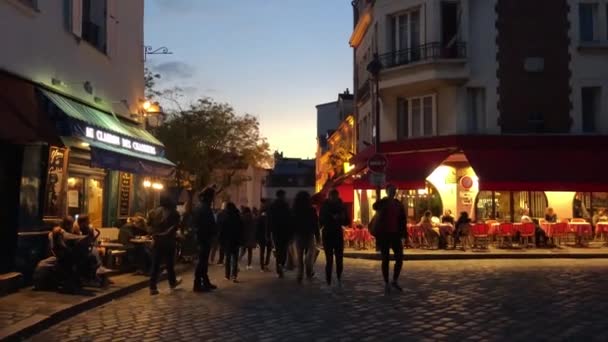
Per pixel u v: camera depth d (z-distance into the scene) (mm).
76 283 11016
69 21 13992
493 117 25656
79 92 14539
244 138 39062
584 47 25766
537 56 25875
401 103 27656
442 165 26125
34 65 12391
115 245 13656
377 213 11492
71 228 11555
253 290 12008
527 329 7934
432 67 25281
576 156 24953
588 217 25469
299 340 7441
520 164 24578
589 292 11219
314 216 13344
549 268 16203
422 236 23188
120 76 17750
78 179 14961
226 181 40656
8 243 11203
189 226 18672
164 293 11711
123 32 18062
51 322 8570
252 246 17266
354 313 9203
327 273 12398
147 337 7750
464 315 8906
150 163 16422
